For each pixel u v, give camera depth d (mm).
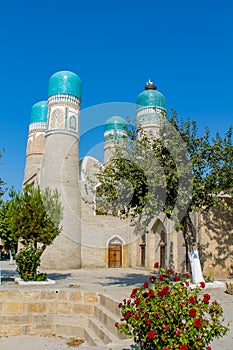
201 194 10594
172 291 4285
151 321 4102
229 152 10828
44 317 9164
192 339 3863
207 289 10562
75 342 8234
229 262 15461
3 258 32281
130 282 12844
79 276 15852
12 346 7934
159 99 21828
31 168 29578
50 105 22297
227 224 15766
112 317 7500
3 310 9016
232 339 5555
